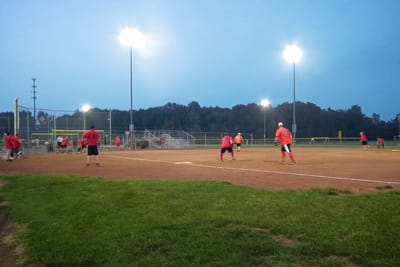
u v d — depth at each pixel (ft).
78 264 18.21
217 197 28.76
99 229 22.56
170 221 22.76
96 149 65.82
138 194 30.68
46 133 140.56
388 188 34.04
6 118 131.75
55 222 24.79
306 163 66.33
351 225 20.76
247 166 60.29
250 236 19.85
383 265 16.03
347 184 37.45
